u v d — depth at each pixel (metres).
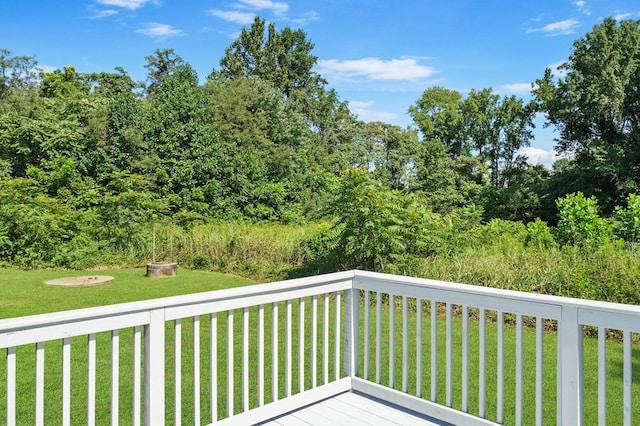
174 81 19.56
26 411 3.46
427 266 7.03
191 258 11.03
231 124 22.47
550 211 24.05
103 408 3.50
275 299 2.89
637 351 4.89
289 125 27.22
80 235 11.16
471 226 9.67
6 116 16.72
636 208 7.93
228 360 2.71
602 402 2.21
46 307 6.70
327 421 2.91
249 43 41.16
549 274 6.27
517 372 2.50
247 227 12.71
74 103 17.66
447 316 2.82
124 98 17.91
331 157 29.41
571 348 2.28
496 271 6.59
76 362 4.48
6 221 10.73
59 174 14.84
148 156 17.33
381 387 3.21
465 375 2.74
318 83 43.72
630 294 5.66
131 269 10.52
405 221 7.45
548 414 3.48
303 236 10.55
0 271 9.95
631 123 23.69
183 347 5.07
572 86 24.22
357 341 3.41
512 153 34.09
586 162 23.42
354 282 3.37
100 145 16.73
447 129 36.00
